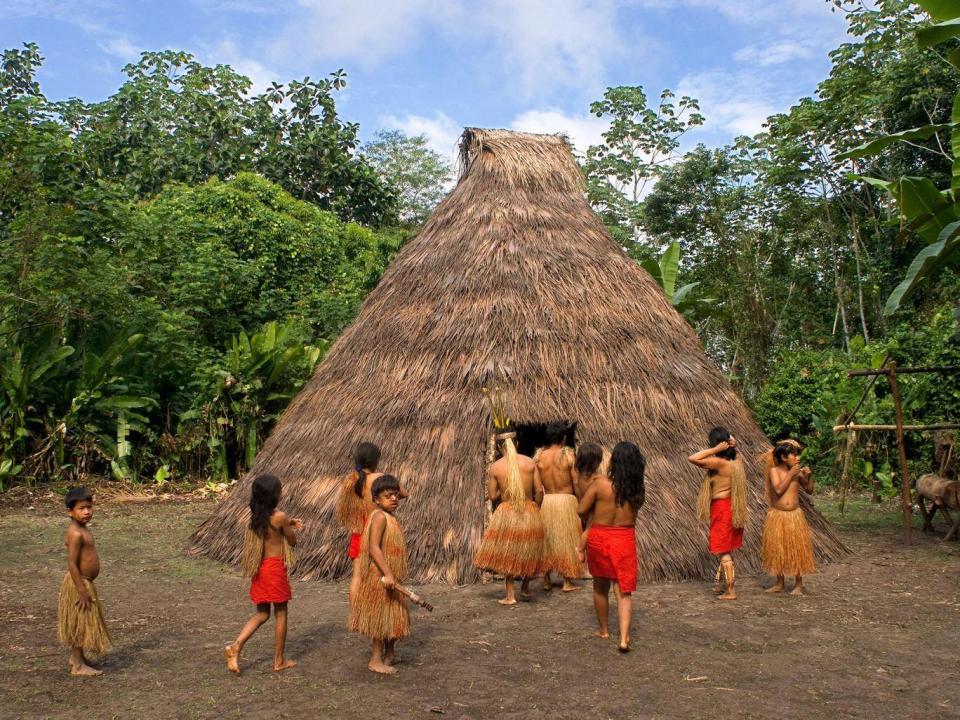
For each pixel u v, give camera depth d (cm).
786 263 2481
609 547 509
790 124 2067
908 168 2053
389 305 852
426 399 743
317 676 452
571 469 652
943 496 920
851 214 2294
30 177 1371
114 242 1556
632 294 839
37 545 862
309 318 1914
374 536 455
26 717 389
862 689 428
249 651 500
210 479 1420
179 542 891
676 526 699
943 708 400
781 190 2320
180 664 473
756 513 755
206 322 1683
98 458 1338
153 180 2470
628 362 775
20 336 1276
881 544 890
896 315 2067
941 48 1841
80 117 2525
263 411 1497
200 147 2711
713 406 797
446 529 679
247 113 2795
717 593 645
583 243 871
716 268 2423
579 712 396
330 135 2711
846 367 1514
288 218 2105
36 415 1291
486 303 790
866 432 1382
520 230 860
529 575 620
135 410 1406
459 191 934
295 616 580
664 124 2686
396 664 473
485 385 729
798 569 635
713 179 2508
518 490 616
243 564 466
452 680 445
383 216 2895
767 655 489
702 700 412
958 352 1320
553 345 760
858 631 543
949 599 634
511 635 534
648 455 725
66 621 447
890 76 1900
